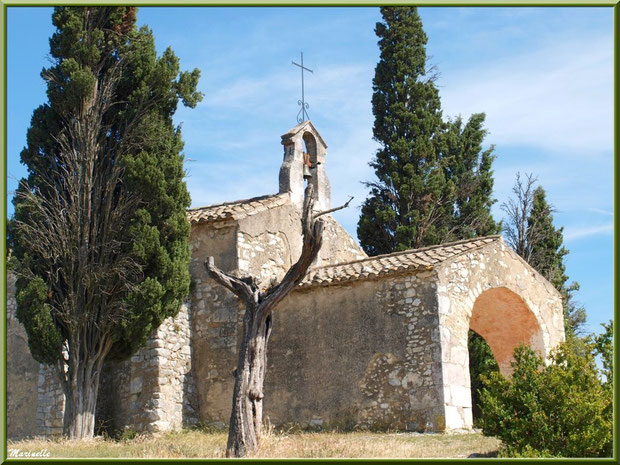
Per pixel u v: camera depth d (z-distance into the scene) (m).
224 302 22.72
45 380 22.88
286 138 25.45
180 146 21.61
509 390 15.35
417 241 30.42
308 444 16.62
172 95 21.67
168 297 20.84
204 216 23.25
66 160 20.58
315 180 25.88
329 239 25.64
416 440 17.81
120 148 21.02
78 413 20.00
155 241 20.64
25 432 23.25
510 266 22.48
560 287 32.50
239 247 22.84
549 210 32.97
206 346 22.67
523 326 23.20
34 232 20.19
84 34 20.95
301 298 21.64
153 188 20.81
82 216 20.48
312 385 20.98
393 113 31.58
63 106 20.70
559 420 14.73
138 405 21.56
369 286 20.77
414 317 19.98
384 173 31.48
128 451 17.00
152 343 21.70
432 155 31.22
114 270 20.30
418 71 32.03
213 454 16.14
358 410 20.20
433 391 19.33
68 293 20.38
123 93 21.55
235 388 15.90
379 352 20.25
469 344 30.12
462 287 20.61
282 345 21.62
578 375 15.27
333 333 20.97
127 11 21.66
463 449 16.30
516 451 14.56
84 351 20.28
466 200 32.84
